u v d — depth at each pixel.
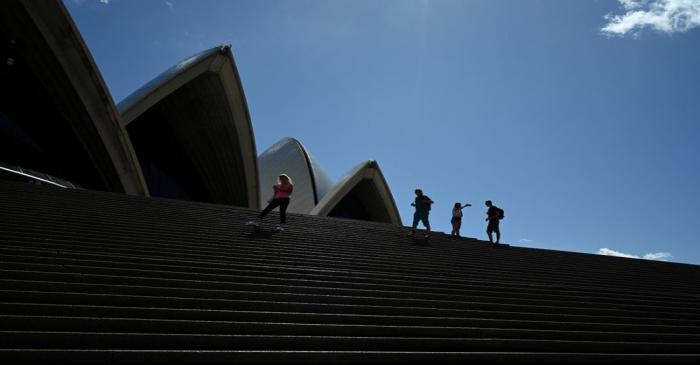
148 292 4.04
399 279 5.96
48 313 3.32
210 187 28.16
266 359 3.01
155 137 25.28
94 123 17.62
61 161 20.30
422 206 10.92
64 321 3.16
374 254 7.85
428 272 6.90
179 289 4.14
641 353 4.08
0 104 18.31
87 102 17.20
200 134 24.78
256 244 7.29
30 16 15.16
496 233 11.80
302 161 33.66
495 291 5.98
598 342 4.03
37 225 6.48
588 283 7.80
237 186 26.84
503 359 3.47
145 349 3.02
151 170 25.77
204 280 4.73
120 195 10.43
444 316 4.51
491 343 3.74
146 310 3.54
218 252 6.25
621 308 5.81
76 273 4.32
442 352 3.38
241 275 5.15
